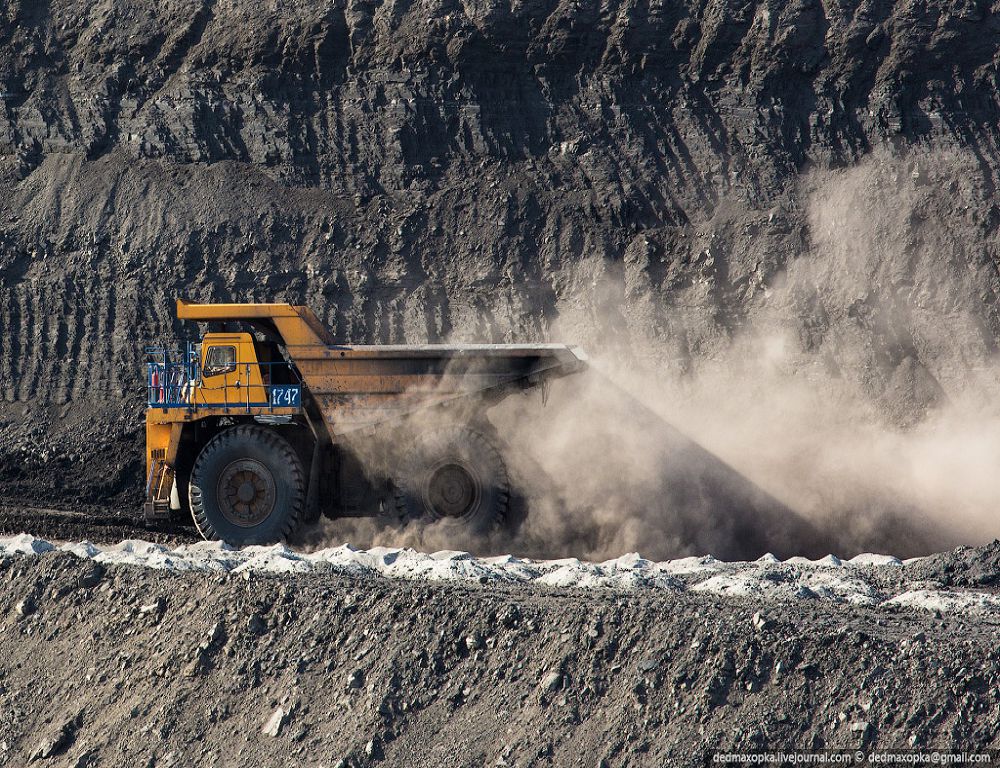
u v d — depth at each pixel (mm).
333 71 76875
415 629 26234
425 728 23953
